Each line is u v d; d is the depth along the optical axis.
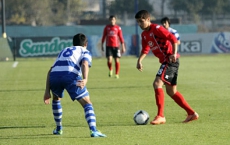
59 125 28.81
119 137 27.75
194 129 30.08
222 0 186.62
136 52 115.94
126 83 60.16
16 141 27.17
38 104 43.19
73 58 27.25
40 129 31.05
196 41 118.62
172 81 32.50
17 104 43.38
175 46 31.53
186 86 55.56
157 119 32.03
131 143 26.12
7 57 108.56
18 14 194.12
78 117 35.75
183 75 69.38
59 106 28.56
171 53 32.28
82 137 27.86
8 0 193.50
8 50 108.69
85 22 164.38
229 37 119.75
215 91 50.69
